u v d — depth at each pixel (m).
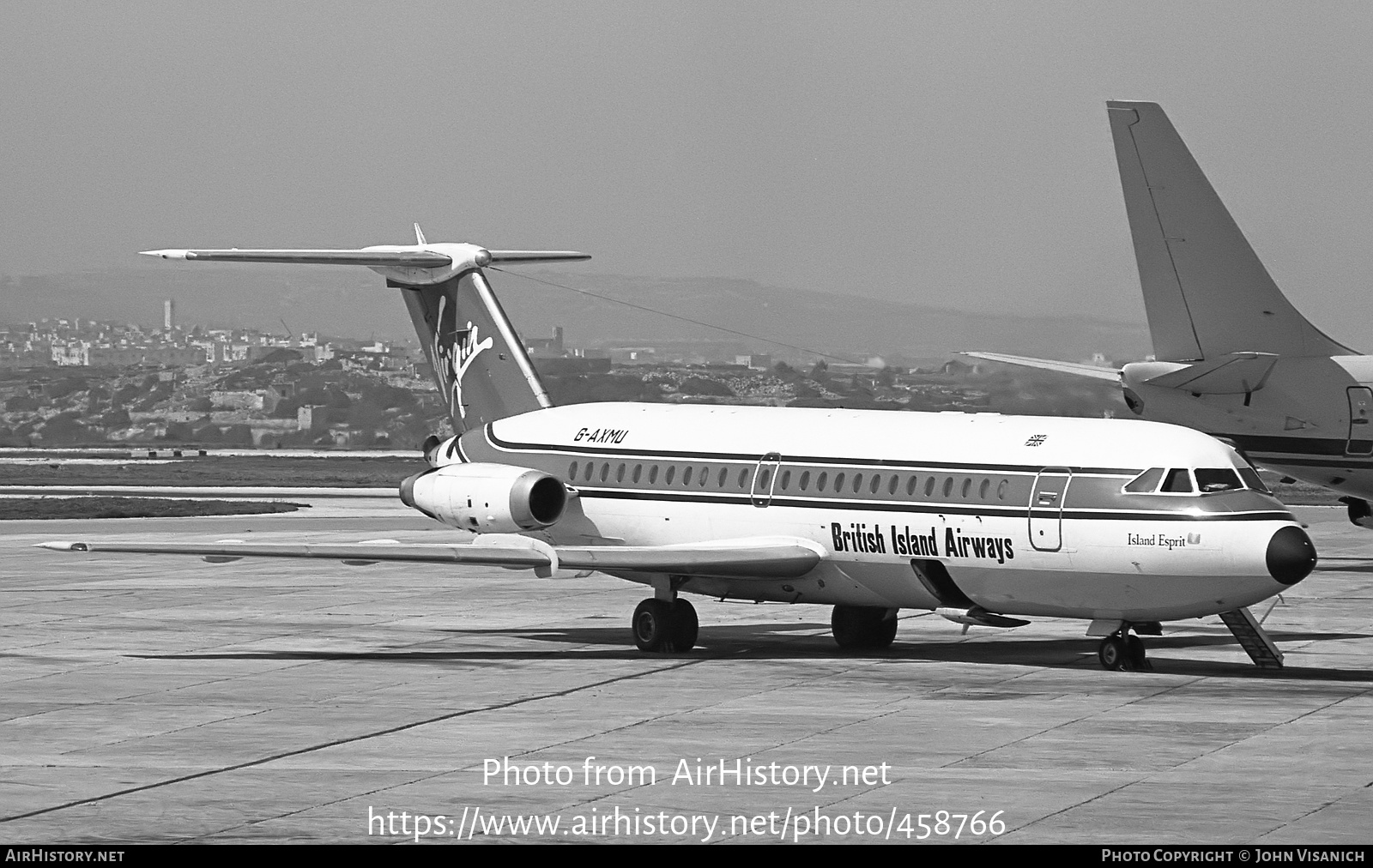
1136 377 155.75
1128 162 153.75
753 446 126.44
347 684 108.50
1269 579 103.19
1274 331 155.62
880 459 119.31
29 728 92.81
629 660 119.62
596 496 133.25
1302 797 75.06
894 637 129.38
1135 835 68.69
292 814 72.75
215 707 99.62
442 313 150.00
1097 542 108.12
